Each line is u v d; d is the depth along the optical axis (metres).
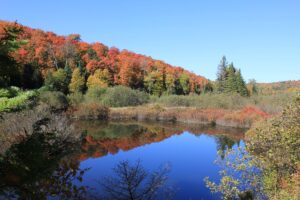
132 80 67.00
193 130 31.02
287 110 10.41
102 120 38.88
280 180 8.84
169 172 13.56
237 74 66.75
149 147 21.03
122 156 17.39
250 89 77.19
